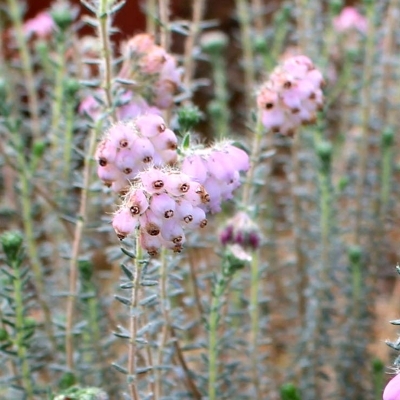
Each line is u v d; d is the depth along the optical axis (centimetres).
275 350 62
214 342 48
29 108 69
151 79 47
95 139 48
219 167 42
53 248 59
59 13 56
